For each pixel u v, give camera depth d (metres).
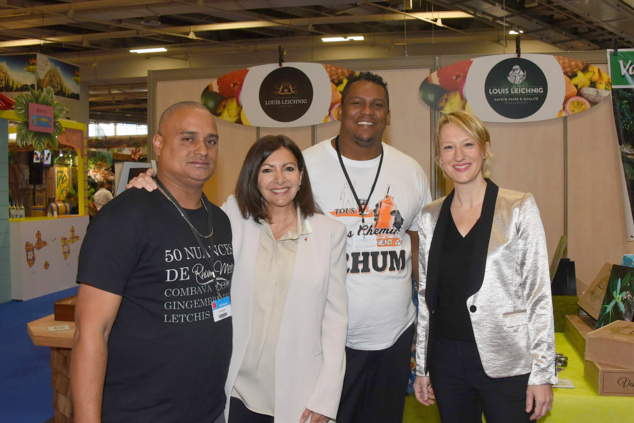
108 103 18.98
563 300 3.04
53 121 7.38
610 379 2.18
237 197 1.82
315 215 1.85
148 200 1.51
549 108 4.48
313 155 2.30
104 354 1.38
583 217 4.62
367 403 2.20
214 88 4.81
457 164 1.83
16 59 10.41
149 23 9.63
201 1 8.20
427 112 4.68
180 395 1.48
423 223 2.01
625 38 9.36
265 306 1.74
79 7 8.61
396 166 2.27
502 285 1.77
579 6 7.35
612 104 4.42
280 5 8.34
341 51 12.26
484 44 11.41
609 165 4.56
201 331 1.53
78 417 1.34
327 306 1.81
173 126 1.55
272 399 1.71
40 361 4.55
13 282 7.05
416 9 9.28
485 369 1.76
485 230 1.80
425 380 1.98
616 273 2.68
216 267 1.61
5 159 6.99
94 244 1.40
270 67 4.71
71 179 9.86
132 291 1.46
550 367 1.71
